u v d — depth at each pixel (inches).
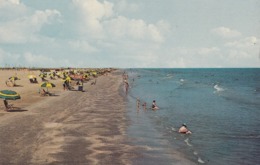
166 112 1408.7
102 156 677.3
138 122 1122.0
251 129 1040.2
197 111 1471.5
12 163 601.9
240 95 2433.6
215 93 2556.6
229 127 1071.0
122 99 1833.2
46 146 740.0
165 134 939.3
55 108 1354.6
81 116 1192.2
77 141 804.0
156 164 636.7
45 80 3056.1
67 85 2290.8
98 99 1784.0
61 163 614.5
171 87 3073.3
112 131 946.7
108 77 4596.5
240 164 655.1
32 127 948.0
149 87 2962.6
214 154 729.0
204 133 967.0
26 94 1815.9
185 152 740.0
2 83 2439.7
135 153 713.6
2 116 1108.5
